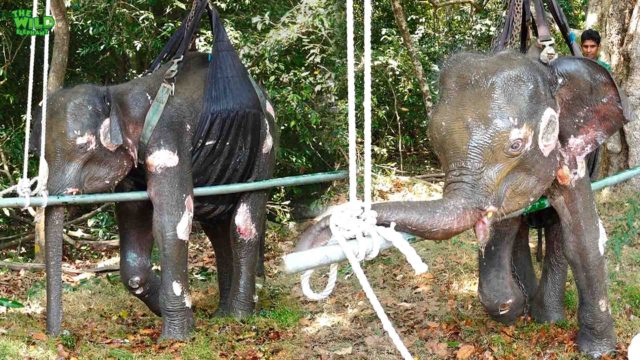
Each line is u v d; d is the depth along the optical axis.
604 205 7.41
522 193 3.70
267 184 4.93
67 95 4.72
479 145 3.51
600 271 4.21
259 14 8.91
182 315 4.79
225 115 4.92
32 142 4.79
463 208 3.40
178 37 5.18
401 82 9.91
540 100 3.68
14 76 9.04
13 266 6.71
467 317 5.08
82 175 4.64
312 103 8.85
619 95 3.93
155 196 4.71
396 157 11.06
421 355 4.54
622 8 7.59
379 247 2.19
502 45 4.20
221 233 5.50
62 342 4.58
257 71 8.55
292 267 2.09
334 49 8.62
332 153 9.41
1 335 4.71
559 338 4.56
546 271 4.83
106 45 8.62
